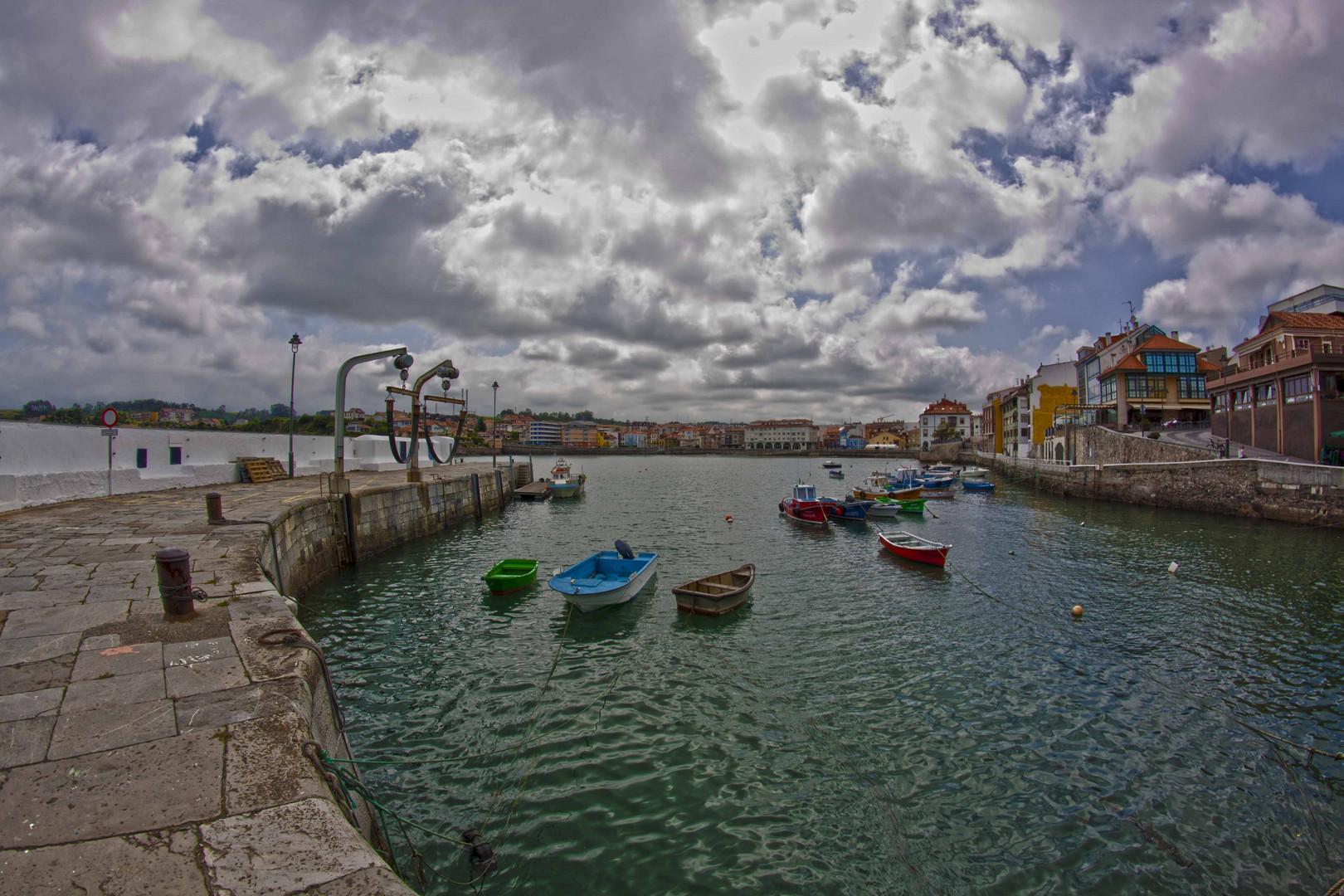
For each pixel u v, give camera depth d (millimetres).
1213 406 45000
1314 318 41250
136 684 5914
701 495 55969
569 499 51969
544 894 6719
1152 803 8562
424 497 29938
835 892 6879
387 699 11320
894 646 14297
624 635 14945
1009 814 8305
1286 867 7430
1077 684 12289
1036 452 71750
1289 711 11195
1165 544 27016
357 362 22500
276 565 14375
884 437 186625
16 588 8906
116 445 21844
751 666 13062
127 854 3705
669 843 7578
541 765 9203
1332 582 20062
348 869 3709
